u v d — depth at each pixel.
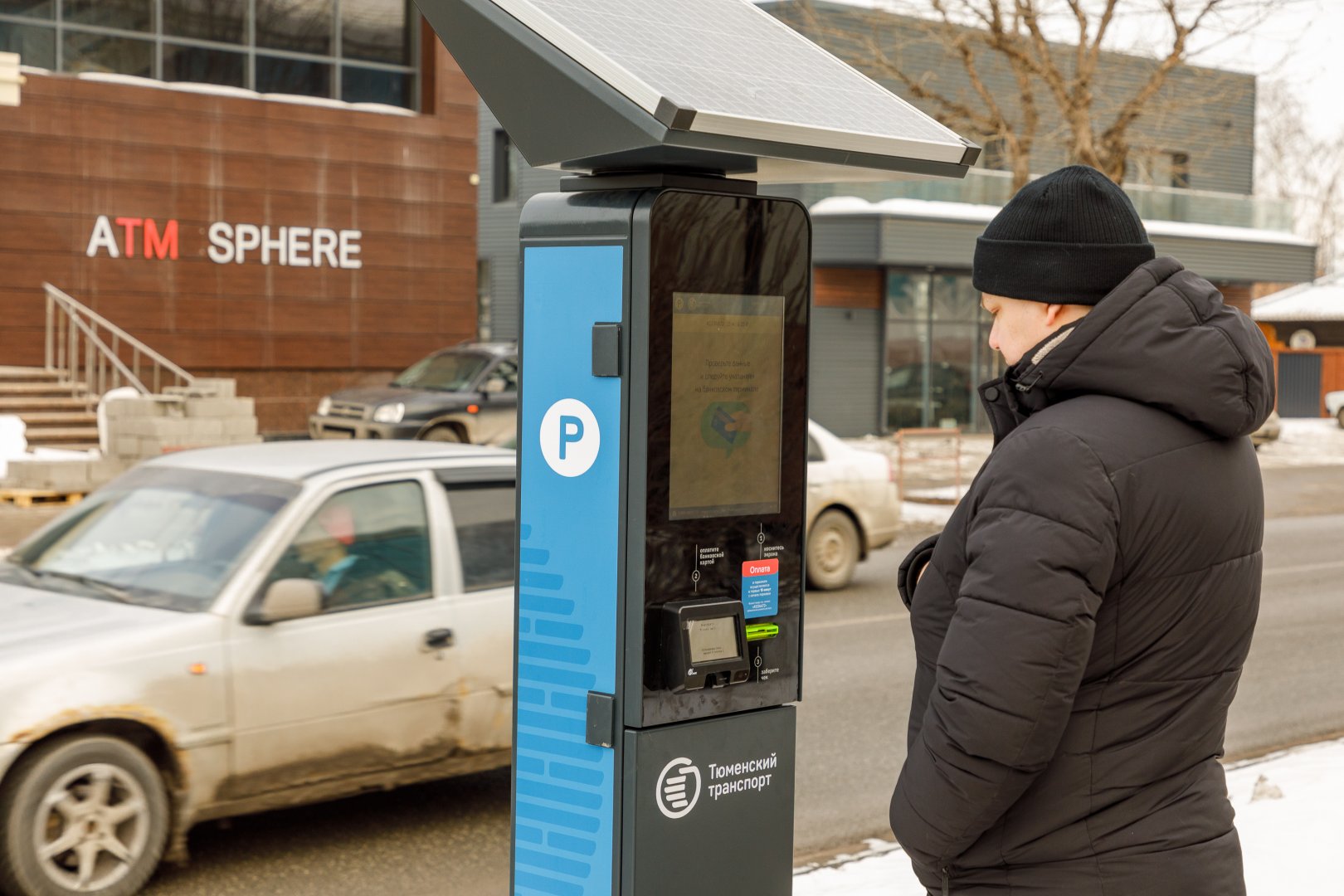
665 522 2.65
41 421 19.05
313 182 22.91
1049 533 1.99
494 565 5.75
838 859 5.30
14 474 16.02
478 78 2.67
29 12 20.97
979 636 2.00
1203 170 33.25
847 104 2.69
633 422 2.62
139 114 21.33
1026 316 2.23
